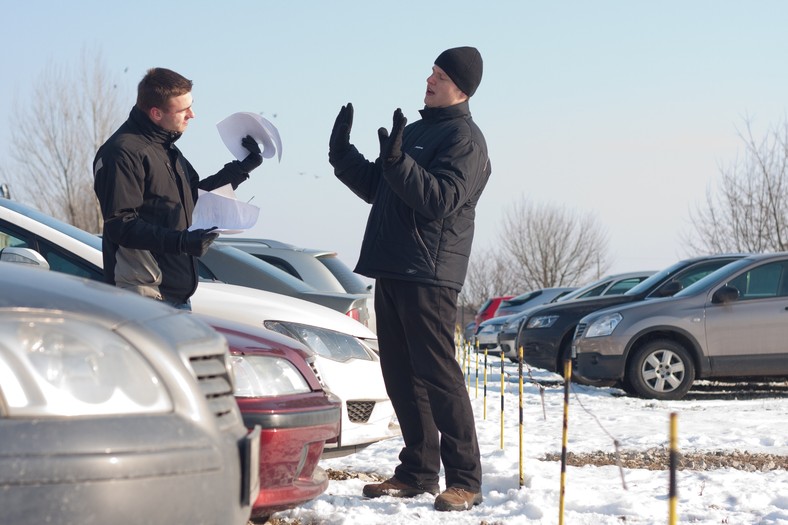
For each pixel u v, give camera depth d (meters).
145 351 3.63
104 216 5.88
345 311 10.30
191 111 6.14
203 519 3.58
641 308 15.34
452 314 6.33
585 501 6.64
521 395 7.19
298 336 7.39
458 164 6.17
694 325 15.09
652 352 14.99
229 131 6.82
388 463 8.22
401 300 6.29
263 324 7.46
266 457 4.82
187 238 5.70
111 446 3.36
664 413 12.59
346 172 6.55
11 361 3.37
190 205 6.34
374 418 7.53
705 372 15.09
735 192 41.56
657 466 8.41
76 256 7.57
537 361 18.17
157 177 6.03
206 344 3.95
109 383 3.49
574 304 18.16
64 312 3.56
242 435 3.94
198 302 7.61
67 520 3.25
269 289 10.89
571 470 8.01
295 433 4.93
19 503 3.20
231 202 6.57
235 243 14.27
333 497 6.46
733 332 15.06
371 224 6.43
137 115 6.03
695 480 7.52
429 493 6.62
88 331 3.55
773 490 7.05
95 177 5.98
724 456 8.88
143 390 3.56
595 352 15.34
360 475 7.72
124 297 4.00
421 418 6.61
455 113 6.41
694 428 10.90
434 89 6.41
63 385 3.41
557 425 11.16
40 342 3.45
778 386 17.19
